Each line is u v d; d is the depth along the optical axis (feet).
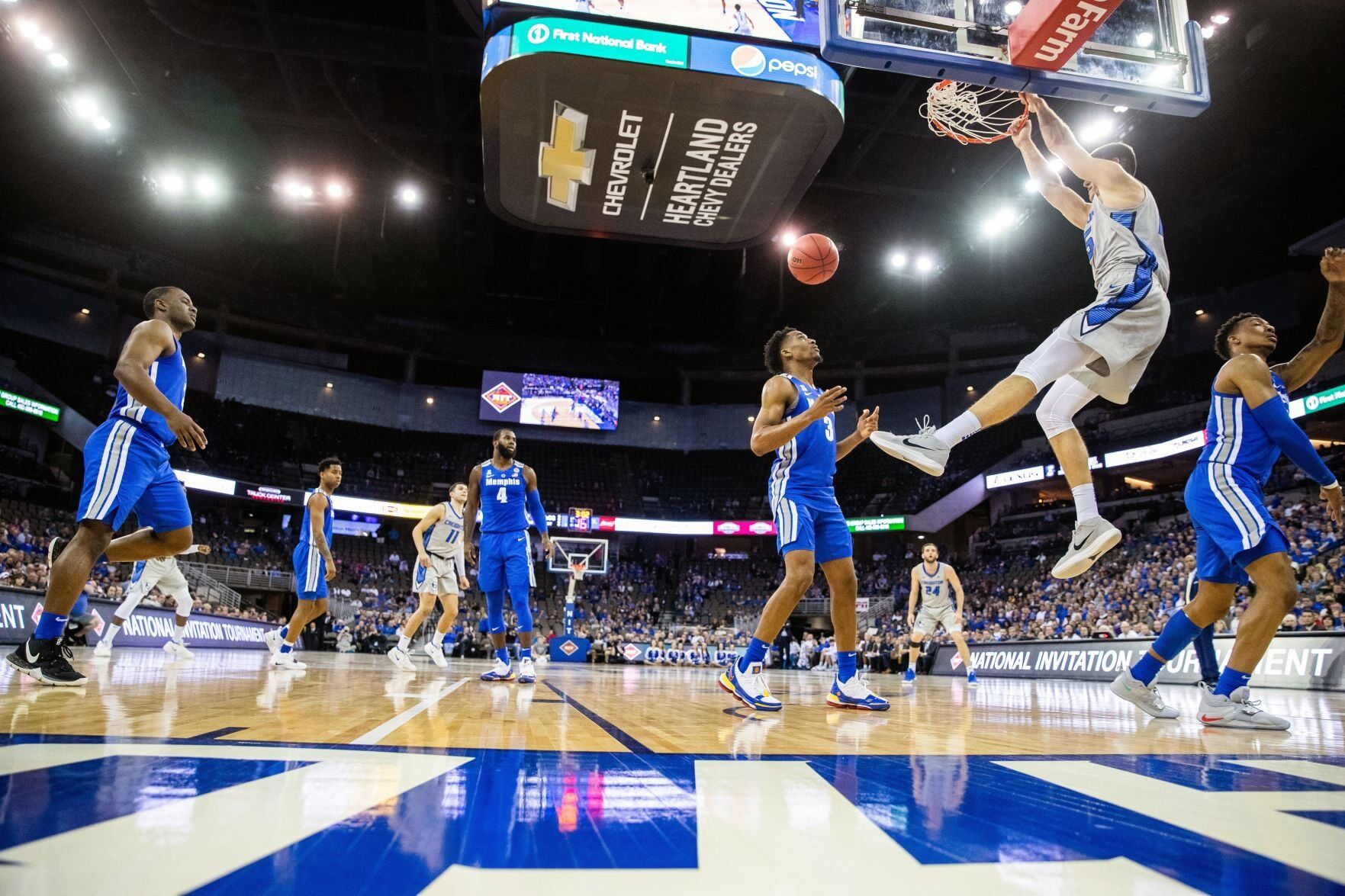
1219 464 10.78
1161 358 85.35
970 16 11.25
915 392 101.14
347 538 93.50
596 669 45.70
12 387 71.31
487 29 22.99
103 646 25.43
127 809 3.10
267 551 85.05
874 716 10.85
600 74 22.08
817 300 96.63
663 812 3.49
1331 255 11.08
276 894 2.17
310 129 67.10
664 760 5.24
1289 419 10.29
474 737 6.25
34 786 3.46
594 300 98.53
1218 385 11.03
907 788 4.31
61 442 79.82
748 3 22.24
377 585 88.17
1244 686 10.37
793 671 62.64
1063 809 3.83
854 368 104.06
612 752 5.60
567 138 24.34
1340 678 25.80
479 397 102.68
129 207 78.02
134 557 11.13
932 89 12.57
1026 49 10.93
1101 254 9.84
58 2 50.16
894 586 91.04
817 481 11.73
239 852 2.59
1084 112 54.85
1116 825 3.48
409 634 26.94
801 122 23.70
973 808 3.80
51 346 79.92
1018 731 8.66
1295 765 5.79
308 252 88.84
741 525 96.32
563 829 3.10
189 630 44.47
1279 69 51.39
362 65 57.47
